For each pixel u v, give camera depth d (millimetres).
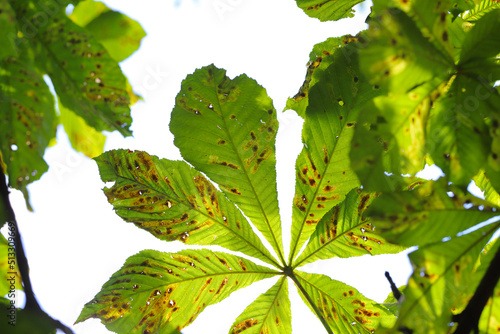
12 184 572
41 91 576
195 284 672
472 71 557
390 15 540
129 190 665
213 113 665
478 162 560
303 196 679
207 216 679
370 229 670
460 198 556
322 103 658
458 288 549
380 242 671
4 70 568
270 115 667
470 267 551
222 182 674
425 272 549
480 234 555
